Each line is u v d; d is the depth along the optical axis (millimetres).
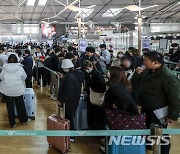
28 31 26891
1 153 3754
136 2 17891
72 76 3928
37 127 4934
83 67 4086
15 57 4844
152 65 2775
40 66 9320
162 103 2811
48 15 23469
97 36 19250
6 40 21531
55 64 7027
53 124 3746
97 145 4078
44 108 6352
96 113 4098
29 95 5367
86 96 4328
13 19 26000
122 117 2824
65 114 4078
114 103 2973
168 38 15477
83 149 3930
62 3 16203
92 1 17547
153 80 2826
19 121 5281
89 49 5254
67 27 27156
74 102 3977
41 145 4055
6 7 18938
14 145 4047
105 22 26375
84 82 4316
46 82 9469
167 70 2797
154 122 2850
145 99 2908
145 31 26141
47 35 24062
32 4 18219
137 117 2834
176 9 20562
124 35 18875
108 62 7371
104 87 3920
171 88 2689
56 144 3844
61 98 3990
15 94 4816
